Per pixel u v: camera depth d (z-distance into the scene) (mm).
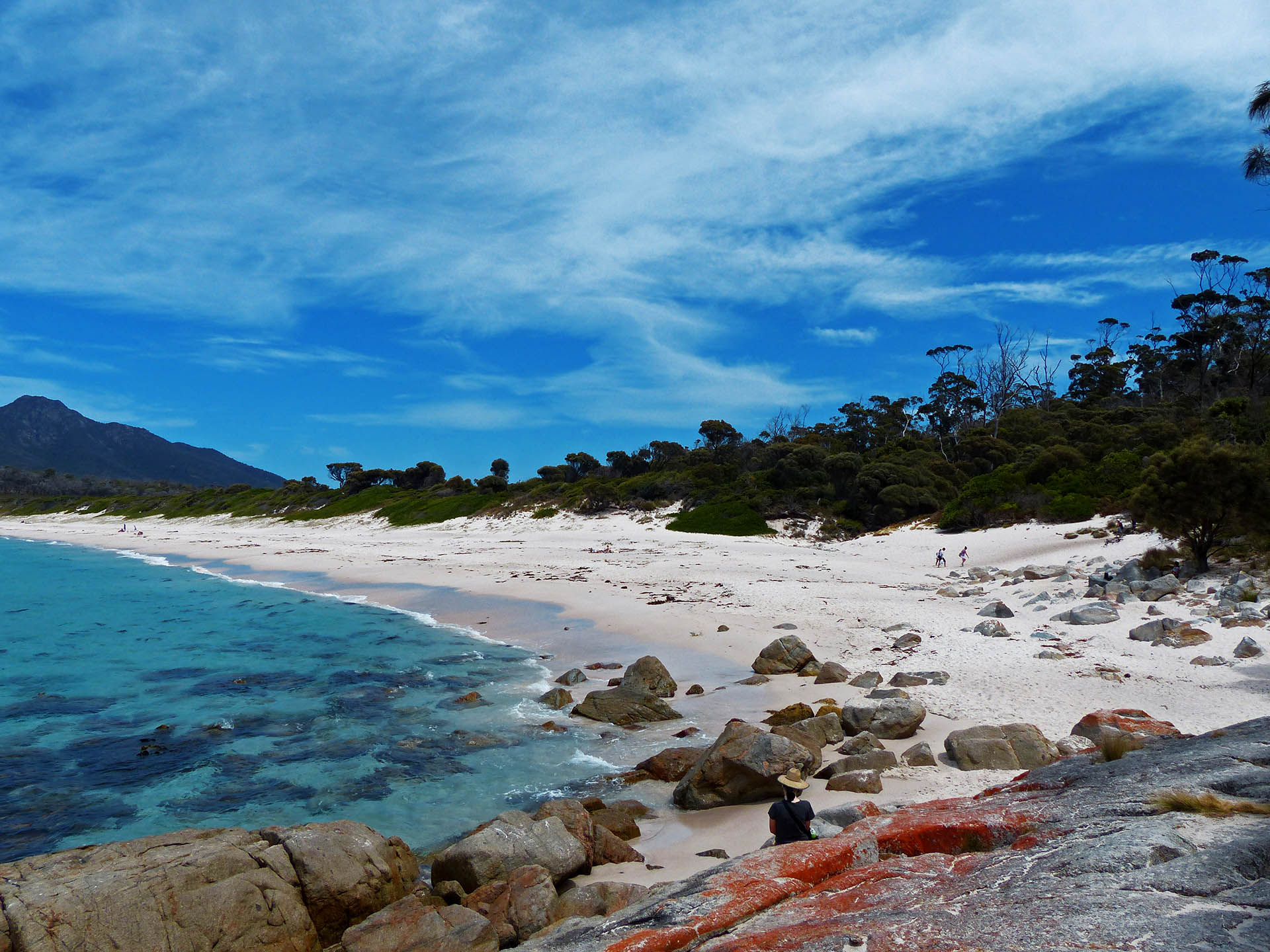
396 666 20953
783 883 5277
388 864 8875
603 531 58656
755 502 59000
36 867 7797
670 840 10375
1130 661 16234
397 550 54656
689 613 26172
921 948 3768
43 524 112625
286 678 19953
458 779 12961
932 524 51000
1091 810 5621
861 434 83812
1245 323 77438
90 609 31797
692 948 4539
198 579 42844
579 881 9305
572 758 13812
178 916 7320
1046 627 20156
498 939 7766
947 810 6672
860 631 22078
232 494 112000
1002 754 11383
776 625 23547
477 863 8969
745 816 10836
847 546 48375
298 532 77250
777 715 14625
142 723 16516
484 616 28344
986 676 15945
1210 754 6508
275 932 7648
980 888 4570
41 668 21375
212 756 14391
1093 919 3738
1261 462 24422
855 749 12438
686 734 14656
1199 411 66062
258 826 11438
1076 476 48219
